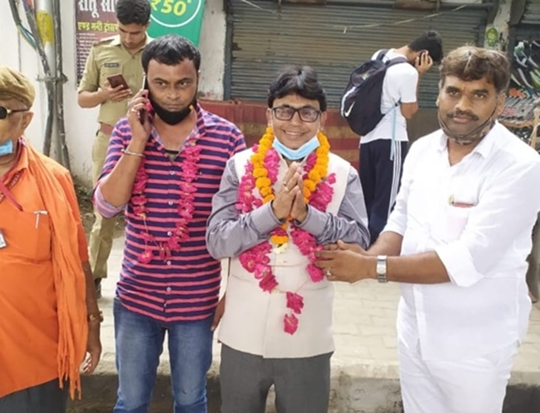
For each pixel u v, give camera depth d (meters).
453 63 1.76
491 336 1.86
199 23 5.26
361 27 5.60
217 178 2.11
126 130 2.13
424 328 1.92
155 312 2.12
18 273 1.78
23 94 1.73
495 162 1.78
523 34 5.62
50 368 1.90
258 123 5.54
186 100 2.00
